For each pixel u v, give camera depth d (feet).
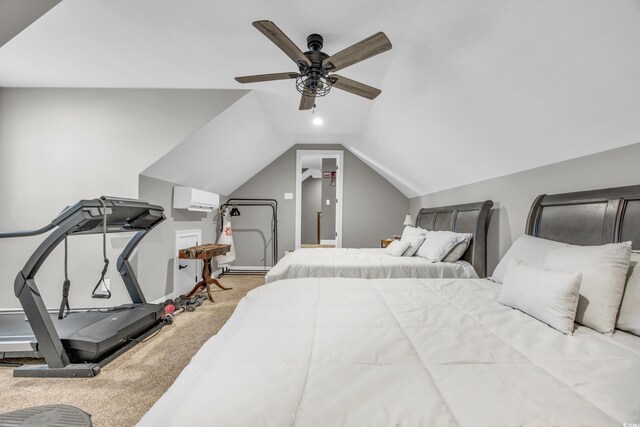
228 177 15.19
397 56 7.34
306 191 31.19
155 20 6.11
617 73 4.18
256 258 17.80
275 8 5.71
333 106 11.20
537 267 4.54
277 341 3.25
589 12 3.82
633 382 2.44
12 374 6.09
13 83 9.28
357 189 18.31
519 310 4.43
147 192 10.12
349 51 5.72
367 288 5.78
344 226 18.30
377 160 15.89
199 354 3.57
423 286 5.98
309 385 2.40
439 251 9.05
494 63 5.54
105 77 8.89
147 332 7.70
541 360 2.92
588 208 5.35
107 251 9.48
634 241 4.52
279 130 14.23
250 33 6.57
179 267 12.11
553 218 6.15
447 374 2.62
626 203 4.72
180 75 8.77
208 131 10.33
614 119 4.80
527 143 6.75
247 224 17.80
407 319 4.03
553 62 4.73
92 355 6.17
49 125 9.61
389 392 2.32
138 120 9.76
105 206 6.21
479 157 8.69
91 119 9.68
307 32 6.46
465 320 4.00
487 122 7.08
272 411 2.06
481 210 8.94
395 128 10.98
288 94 10.26
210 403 2.13
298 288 5.73
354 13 5.85
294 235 17.94
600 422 1.98
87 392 5.54
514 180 8.02
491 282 6.43
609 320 3.62
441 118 8.30
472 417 2.04
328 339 3.31
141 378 6.02
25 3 3.73
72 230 6.19
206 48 7.22
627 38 3.75
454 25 5.44
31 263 5.92
